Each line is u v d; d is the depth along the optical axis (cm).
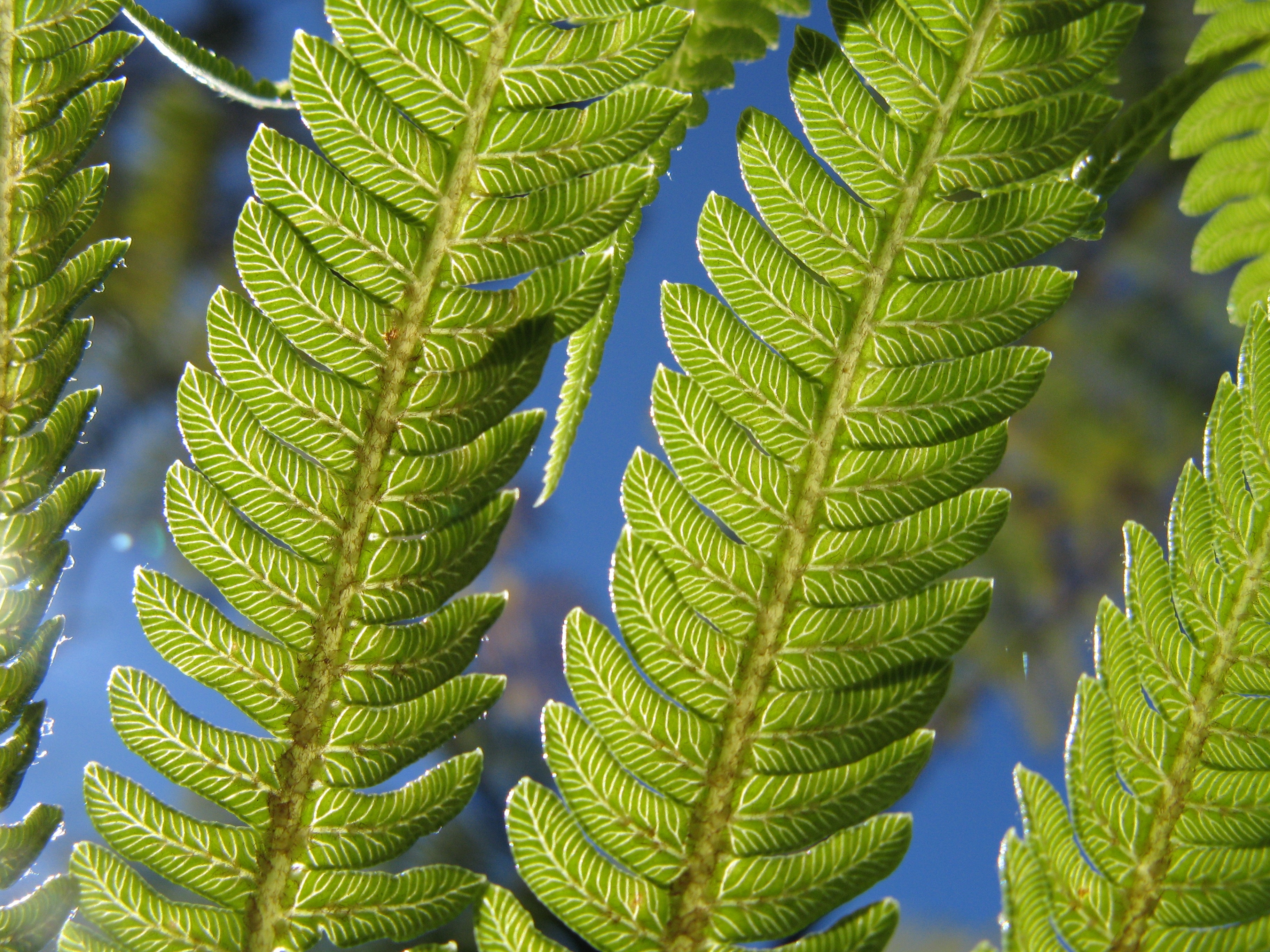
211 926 29
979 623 29
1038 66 30
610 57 29
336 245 30
